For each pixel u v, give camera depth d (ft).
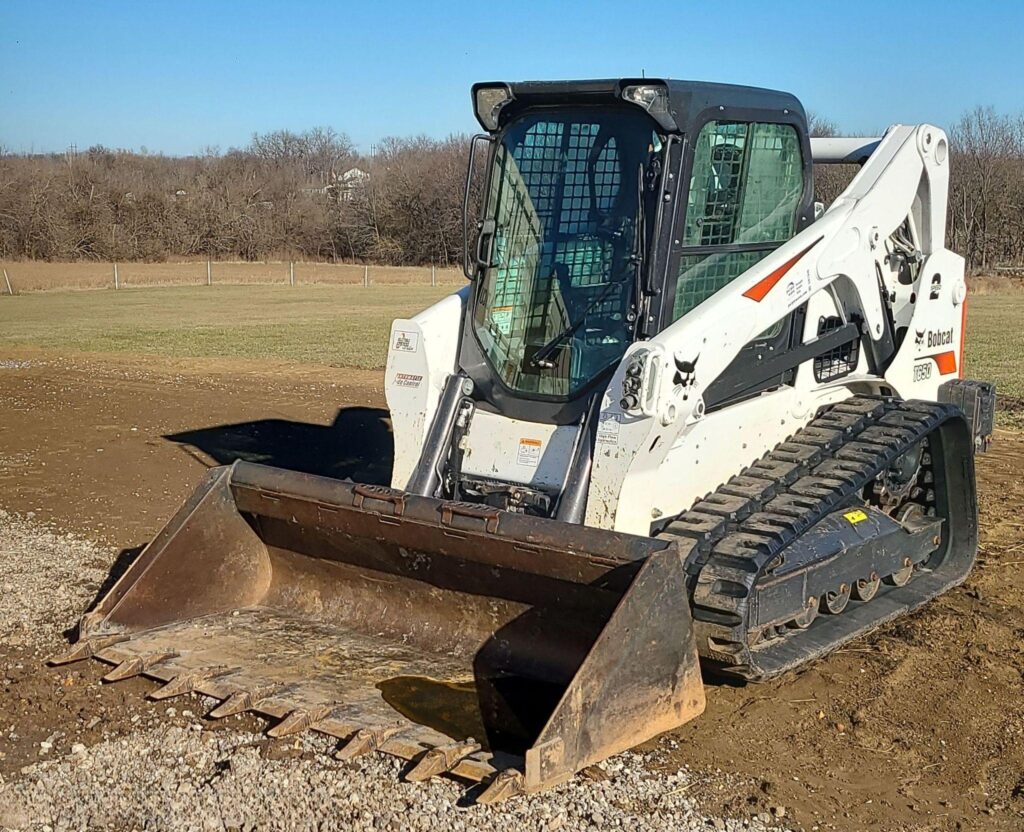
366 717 16.01
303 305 125.08
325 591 19.89
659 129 17.67
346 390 52.31
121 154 325.83
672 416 16.99
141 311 114.01
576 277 18.74
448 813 13.87
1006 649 19.95
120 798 14.60
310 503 18.72
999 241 178.50
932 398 24.27
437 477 19.01
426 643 18.47
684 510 18.25
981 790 15.14
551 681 17.17
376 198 241.14
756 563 16.28
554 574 16.26
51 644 19.79
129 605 19.15
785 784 15.10
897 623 21.17
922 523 22.84
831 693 18.07
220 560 20.03
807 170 20.88
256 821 13.96
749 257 19.76
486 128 19.51
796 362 20.27
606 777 14.93
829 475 19.34
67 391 51.75
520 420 18.75
